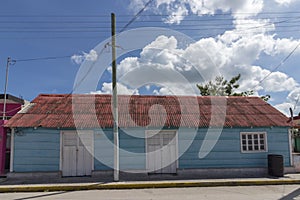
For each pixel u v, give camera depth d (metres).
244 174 13.44
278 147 14.09
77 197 9.13
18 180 12.12
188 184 11.15
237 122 14.05
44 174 12.51
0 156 13.29
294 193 9.63
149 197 9.05
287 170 13.84
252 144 14.05
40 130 12.89
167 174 13.30
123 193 9.81
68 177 12.65
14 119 13.07
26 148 12.71
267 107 16.02
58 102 15.05
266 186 11.15
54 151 12.85
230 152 13.77
